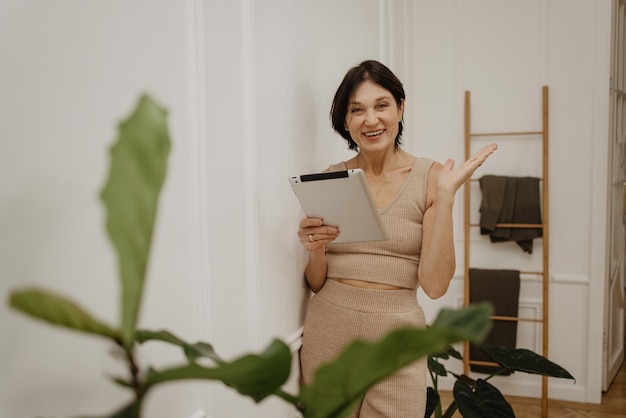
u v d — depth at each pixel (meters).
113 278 1.10
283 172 1.89
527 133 3.36
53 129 0.96
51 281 0.96
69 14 1.00
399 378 1.72
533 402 3.40
